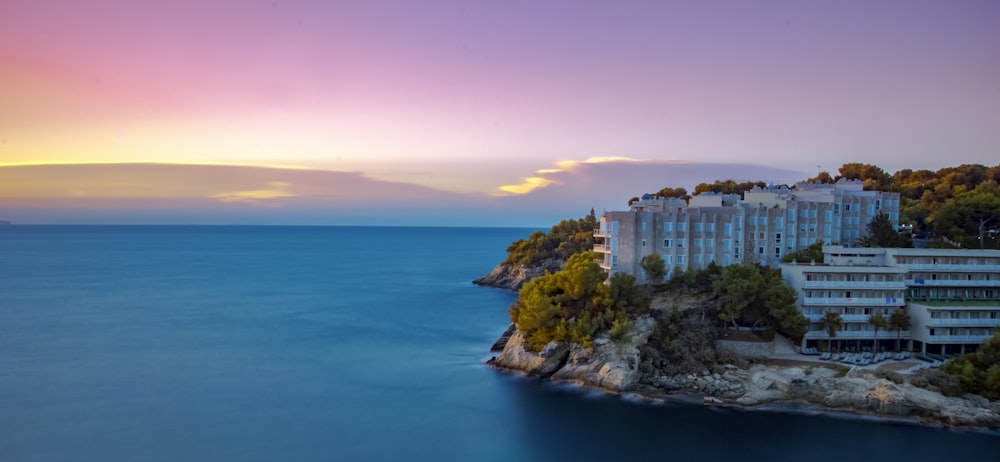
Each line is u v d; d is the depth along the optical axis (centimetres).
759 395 11050
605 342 12250
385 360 14712
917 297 13075
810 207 15462
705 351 12025
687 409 10850
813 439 9688
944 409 10225
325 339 17038
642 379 11906
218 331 18050
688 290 13625
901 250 13125
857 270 12669
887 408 10412
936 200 19288
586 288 13000
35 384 12688
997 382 10331
